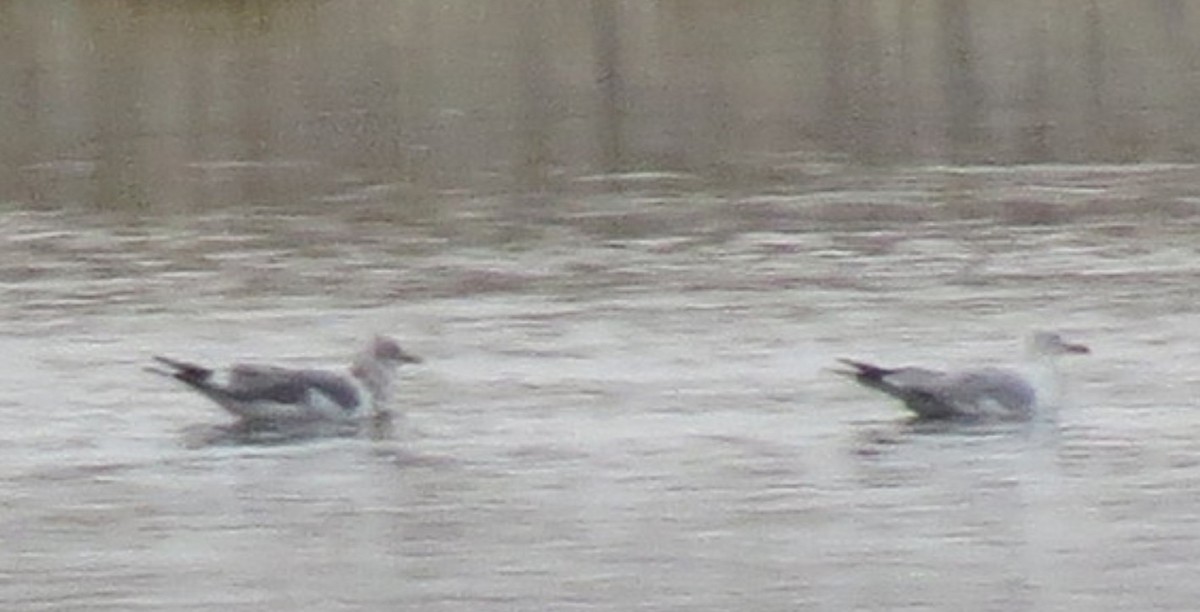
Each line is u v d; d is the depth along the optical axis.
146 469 18.80
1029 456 18.78
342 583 16.20
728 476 18.34
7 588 16.22
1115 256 27.08
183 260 27.98
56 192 33.47
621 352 22.45
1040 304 24.36
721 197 32.25
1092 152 35.09
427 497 17.98
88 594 16.08
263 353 22.78
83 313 24.78
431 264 27.56
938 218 30.09
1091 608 15.52
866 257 27.41
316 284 26.39
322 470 18.75
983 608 15.56
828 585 15.98
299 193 33.25
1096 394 20.56
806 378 21.30
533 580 16.17
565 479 18.34
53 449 19.33
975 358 21.98
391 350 20.39
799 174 33.97
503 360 22.20
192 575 16.39
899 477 18.28
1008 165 34.22
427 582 16.19
